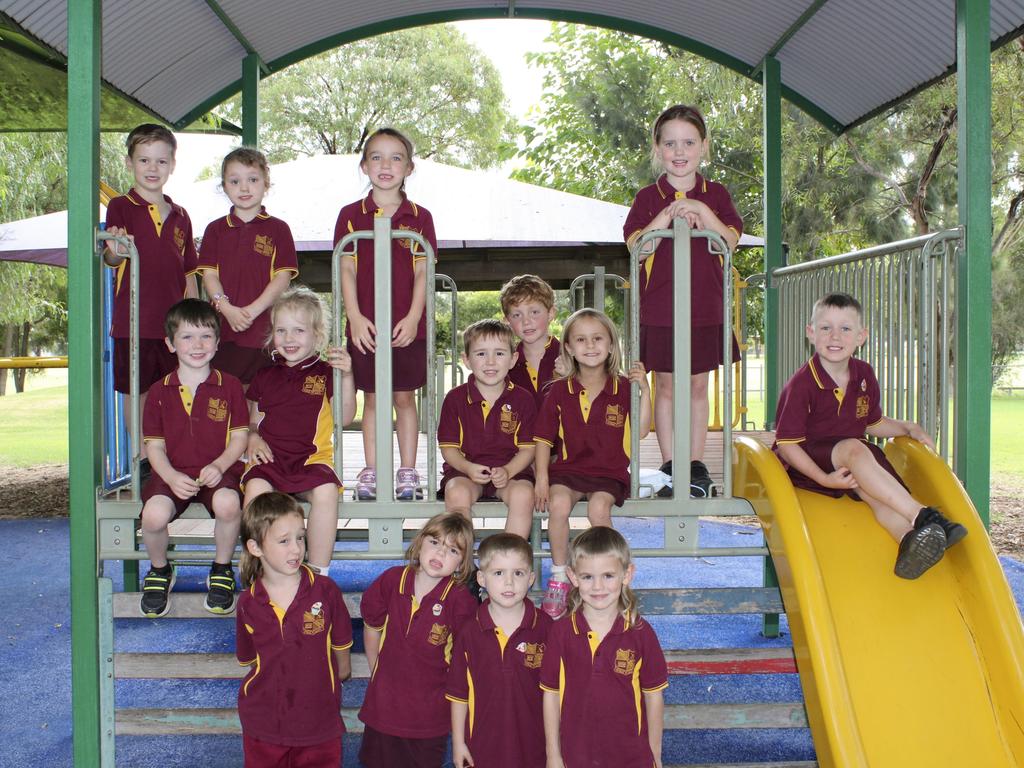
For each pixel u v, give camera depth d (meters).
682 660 3.25
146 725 3.22
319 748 2.99
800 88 5.93
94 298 3.16
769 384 5.80
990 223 3.40
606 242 7.30
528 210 7.91
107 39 4.79
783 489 3.14
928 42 4.79
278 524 2.85
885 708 2.84
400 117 27.73
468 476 3.30
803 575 2.92
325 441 3.38
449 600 2.98
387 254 3.21
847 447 3.29
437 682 2.99
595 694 2.75
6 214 13.35
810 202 13.45
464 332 3.53
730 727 3.12
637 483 3.31
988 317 3.40
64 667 4.44
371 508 3.26
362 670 3.29
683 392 3.30
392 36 27.86
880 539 3.25
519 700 2.88
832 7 4.88
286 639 2.91
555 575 3.21
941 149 12.67
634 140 16.69
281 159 27.66
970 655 2.97
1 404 24.08
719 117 15.60
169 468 3.21
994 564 3.03
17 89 6.62
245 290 4.08
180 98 5.88
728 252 3.27
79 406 3.17
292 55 5.74
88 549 3.18
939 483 3.27
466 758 2.90
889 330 4.13
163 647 4.72
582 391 3.38
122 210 4.02
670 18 5.52
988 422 3.40
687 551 3.35
